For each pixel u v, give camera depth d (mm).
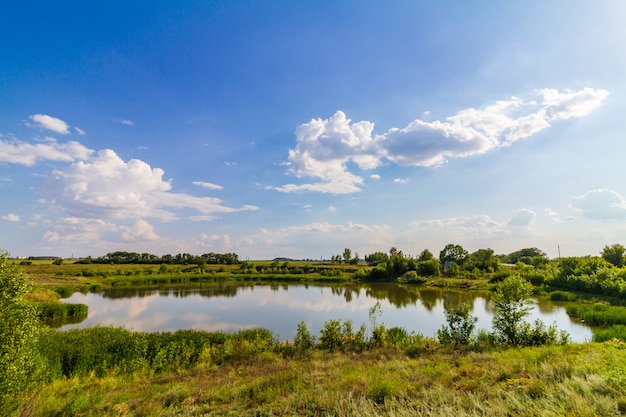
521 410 5988
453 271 85312
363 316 32719
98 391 10336
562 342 15867
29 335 7750
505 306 17297
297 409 7453
